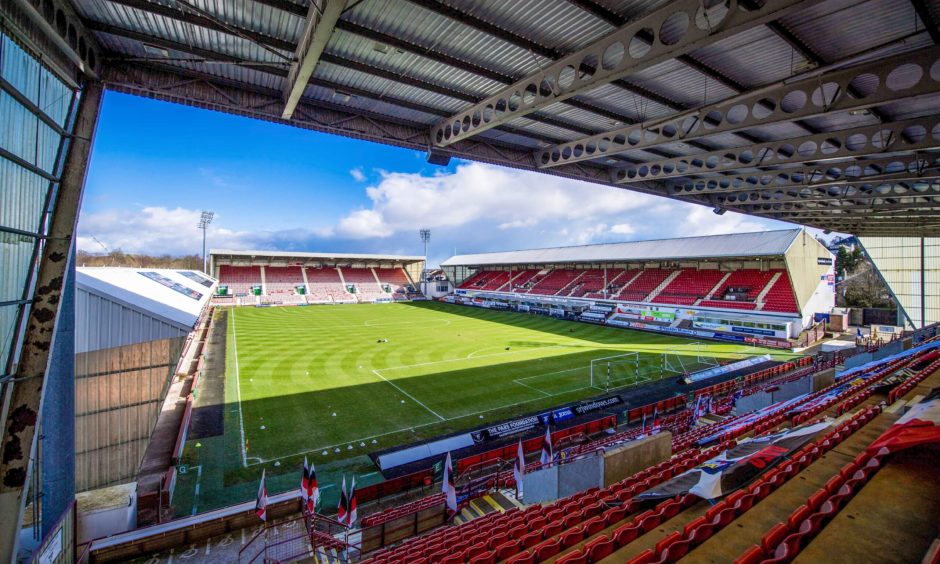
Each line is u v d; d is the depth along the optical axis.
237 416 17.34
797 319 34.91
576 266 62.12
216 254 66.88
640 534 5.70
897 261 38.75
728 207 24.47
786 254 35.59
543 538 6.57
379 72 10.60
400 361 27.16
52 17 6.80
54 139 7.19
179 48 8.99
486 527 8.25
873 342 32.16
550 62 10.17
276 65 9.46
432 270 92.44
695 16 7.41
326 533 9.85
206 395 19.92
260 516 9.91
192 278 34.91
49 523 8.34
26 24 6.06
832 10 7.96
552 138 15.60
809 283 38.53
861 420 8.46
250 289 66.06
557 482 10.17
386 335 37.28
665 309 43.34
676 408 18.97
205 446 14.69
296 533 9.90
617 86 11.30
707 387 20.83
